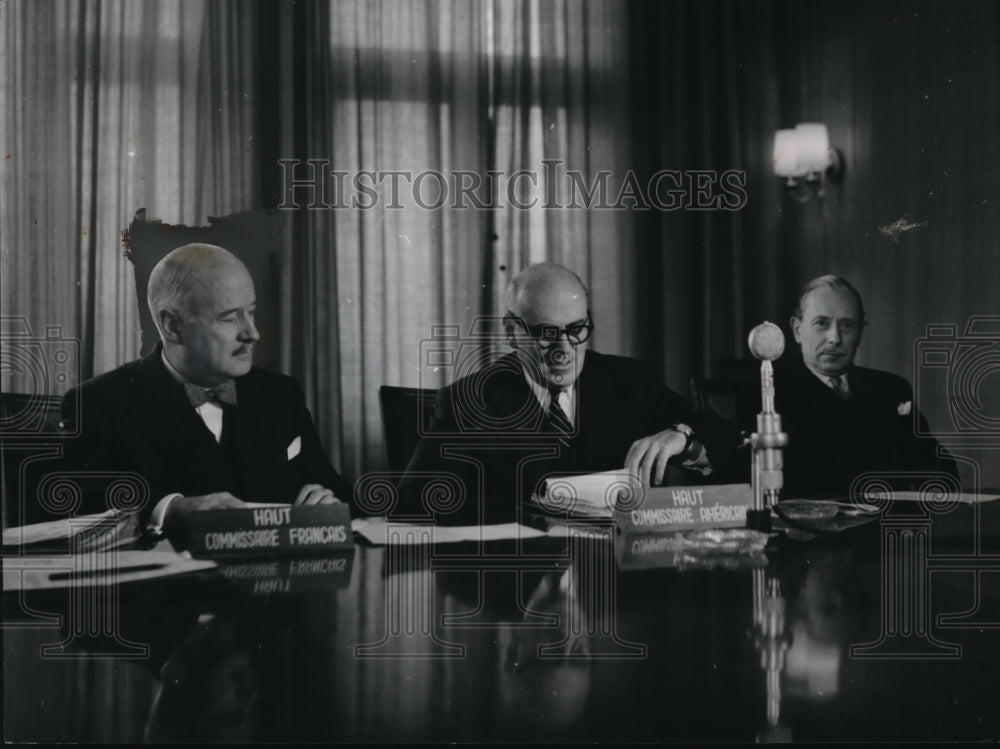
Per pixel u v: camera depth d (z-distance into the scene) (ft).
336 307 9.48
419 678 3.59
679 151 10.15
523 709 3.31
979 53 10.46
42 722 3.18
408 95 9.67
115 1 9.18
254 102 9.41
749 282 10.22
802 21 10.30
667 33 10.13
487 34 9.80
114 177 9.18
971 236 10.48
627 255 10.03
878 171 10.43
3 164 9.02
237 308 9.21
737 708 3.31
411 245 9.65
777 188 10.28
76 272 9.10
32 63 9.08
